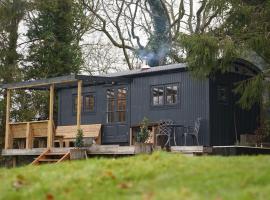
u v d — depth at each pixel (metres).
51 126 21.95
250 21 21.75
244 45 21.03
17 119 31.02
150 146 19.34
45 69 31.86
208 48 20.23
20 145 25.44
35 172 10.27
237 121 22.41
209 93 21.33
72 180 9.04
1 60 31.61
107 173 9.27
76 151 20.20
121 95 24.48
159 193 7.62
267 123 22.83
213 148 18.95
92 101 25.77
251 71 23.41
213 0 22.44
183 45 20.97
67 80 21.70
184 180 8.53
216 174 8.69
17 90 30.94
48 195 8.00
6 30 31.64
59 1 32.19
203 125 21.36
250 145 21.83
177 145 21.88
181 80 22.20
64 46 32.28
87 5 37.38
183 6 38.56
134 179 8.98
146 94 23.41
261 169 8.89
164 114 22.66
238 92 21.80
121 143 24.20
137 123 23.59
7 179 9.69
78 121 20.86
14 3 31.22
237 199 7.05
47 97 31.38
